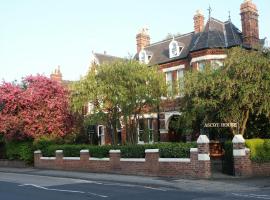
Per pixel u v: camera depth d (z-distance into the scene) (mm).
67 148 28156
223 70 22438
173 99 29312
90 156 26172
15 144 33219
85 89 26703
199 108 23219
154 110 29672
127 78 26188
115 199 13930
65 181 21234
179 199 13531
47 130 31203
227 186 16828
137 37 41562
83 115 31609
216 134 28875
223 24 33281
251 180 18375
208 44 30422
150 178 20656
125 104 26422
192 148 19906
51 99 31391
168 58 35812
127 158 23438
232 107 22016
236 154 19625
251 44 30781
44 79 32125
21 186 19281
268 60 21578
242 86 21234
